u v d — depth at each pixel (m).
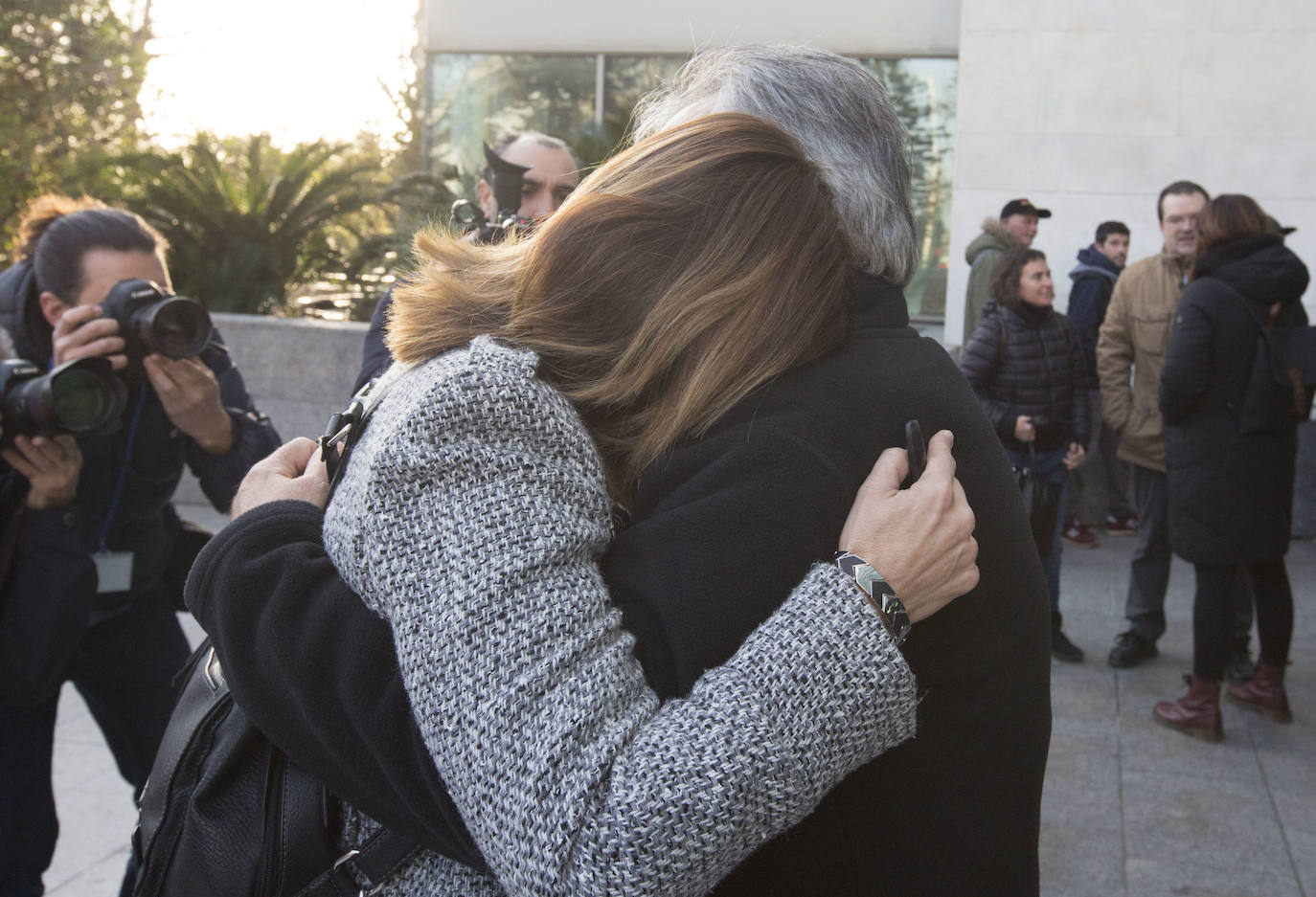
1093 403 6.52
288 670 1.05
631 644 0.99
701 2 8.77
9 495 2.11
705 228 1.12
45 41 14.81
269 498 1.24
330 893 1.14
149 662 2.49
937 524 1.04
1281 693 4.00
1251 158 7.20
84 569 2.16
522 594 0.96
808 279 1.13
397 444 1.02
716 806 0.90
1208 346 3.66
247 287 11.45
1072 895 2.92
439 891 1.11
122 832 3.18
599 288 1.12
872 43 8.52
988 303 4.53
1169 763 3.68
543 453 1.05
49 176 13.35
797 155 1.18
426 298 1.19
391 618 1.00
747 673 0.96
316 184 11.74
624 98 9.03
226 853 1.18
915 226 1.29
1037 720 1.17
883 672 0.98
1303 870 3.03
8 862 2.25
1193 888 2.95
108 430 2.12
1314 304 7.16
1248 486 3.70
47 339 2.38
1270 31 7.09
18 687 2.13
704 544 1.02
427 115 9.37
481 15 9.12
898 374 1.15
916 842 1.08
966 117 7.50
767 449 1.06
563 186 3.20
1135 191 7.36
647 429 1.12
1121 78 7.30
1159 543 4.51
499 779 0.91
